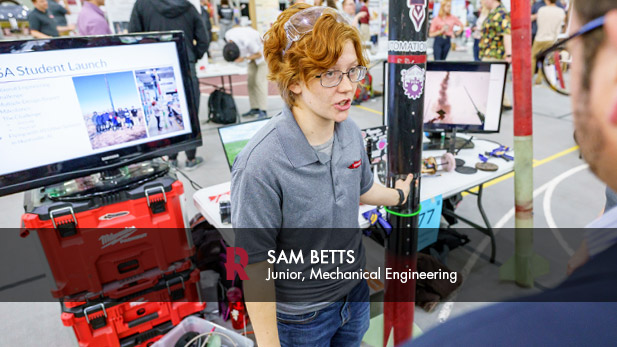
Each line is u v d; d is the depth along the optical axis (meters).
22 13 5.25
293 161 0.86
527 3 1.08
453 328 0.25
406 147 0.95
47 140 1.36
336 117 0.84
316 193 0.91
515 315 0.24
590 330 0.21
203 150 4.17
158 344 1.57
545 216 2.75
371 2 6.06
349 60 0.78
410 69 0.87
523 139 1.29
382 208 1.53
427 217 1.82
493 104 2.09
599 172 0.22
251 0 5.63
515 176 1.37
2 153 1.28
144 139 1.58
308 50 0.76
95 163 1.47
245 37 4.64
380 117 5.11
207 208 1.64
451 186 1.76
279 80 0.85
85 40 1.36
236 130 1.72
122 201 1.45
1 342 1.88
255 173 0.84
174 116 1.64
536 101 5.39
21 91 1.27
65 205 1.37
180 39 1.58
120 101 1.48
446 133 2.41
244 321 1.87
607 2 0.19
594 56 0.20
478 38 6.09
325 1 4.02
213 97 4.85
